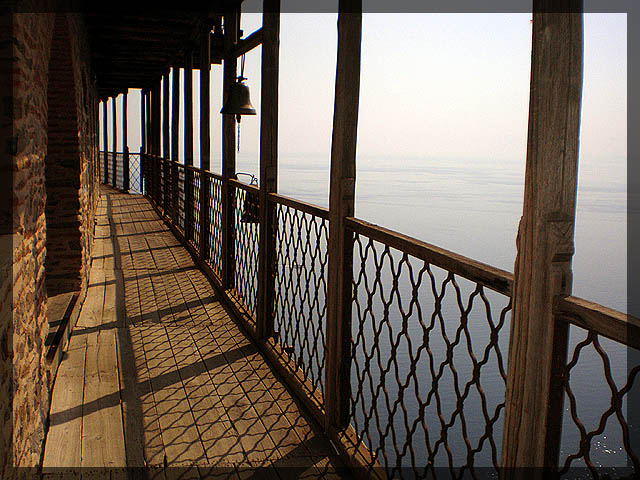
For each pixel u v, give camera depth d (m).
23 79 2.46
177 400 3.71
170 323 5.30
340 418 3.24
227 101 5.93
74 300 5.59
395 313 10.21
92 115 9.58
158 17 7.50
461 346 8.68
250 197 5.40
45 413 3.31
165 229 11.09
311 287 9.40
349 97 3.10
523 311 1.65
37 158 2.96
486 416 1.87
